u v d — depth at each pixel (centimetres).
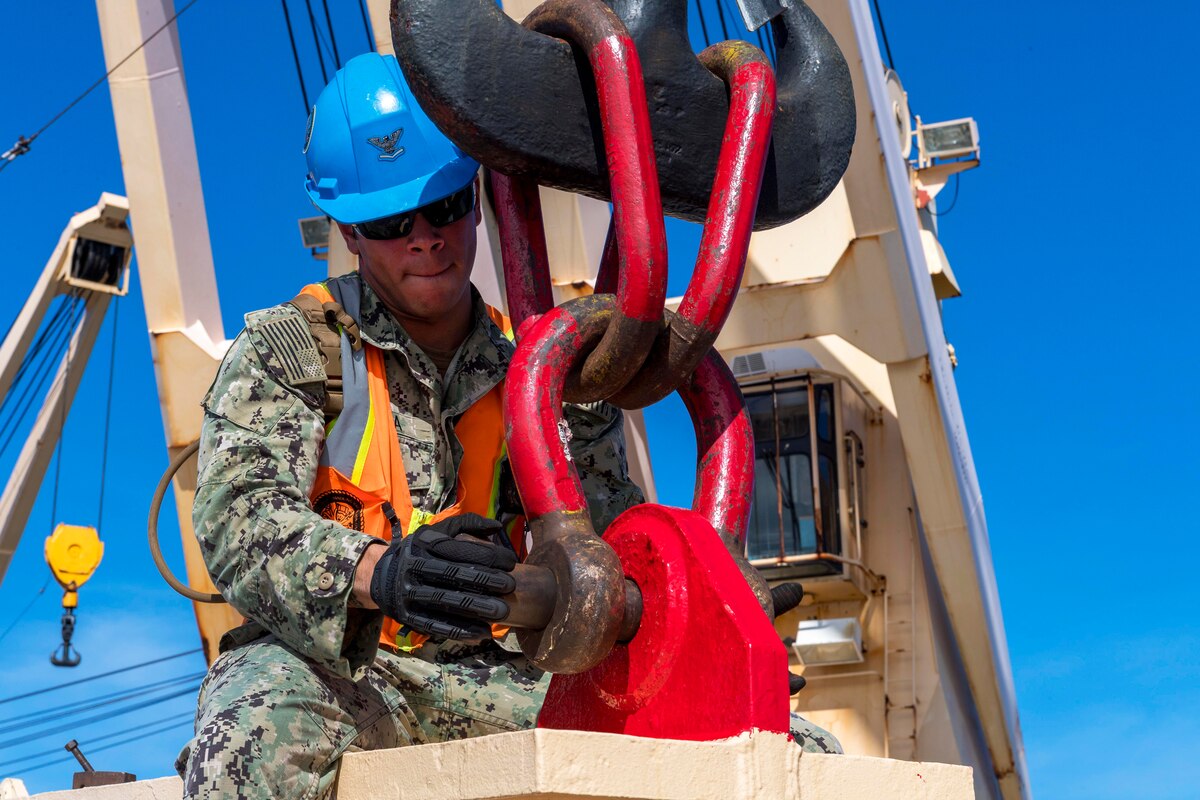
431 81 173
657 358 180
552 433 170
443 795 151
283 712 178
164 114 776
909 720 764
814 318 739
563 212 657
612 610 160
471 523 163
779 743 154
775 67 212
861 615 801
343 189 216
